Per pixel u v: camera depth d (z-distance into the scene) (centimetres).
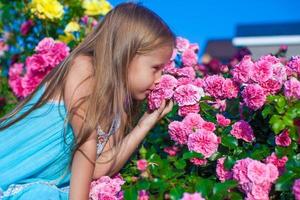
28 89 315
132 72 220
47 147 223
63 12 353
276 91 223
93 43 225
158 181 193
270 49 699
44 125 224
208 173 225
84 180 214
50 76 234
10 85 363
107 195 209
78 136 213
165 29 221
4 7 388
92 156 215
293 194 190
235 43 716
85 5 361
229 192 191
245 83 227
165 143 272
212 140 215
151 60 219
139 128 233
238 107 238
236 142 215
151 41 216
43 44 313
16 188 221
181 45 295
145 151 243
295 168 189
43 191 220
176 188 190
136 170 224
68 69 221
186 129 223
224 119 229
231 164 207
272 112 213
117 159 228
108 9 365
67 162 224
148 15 222
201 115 236
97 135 223
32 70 315
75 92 215
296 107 209
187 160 228
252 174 191
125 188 206
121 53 217
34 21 368
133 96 226
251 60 242
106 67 217
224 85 233
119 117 222
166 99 232
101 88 216
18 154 223
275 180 193
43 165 222
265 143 230
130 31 217
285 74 224
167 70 252
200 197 186
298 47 693
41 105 226
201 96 234
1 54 390
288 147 206
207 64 371
